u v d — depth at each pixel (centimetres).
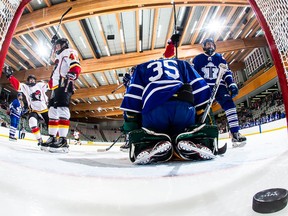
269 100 1360
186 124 150
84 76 1462
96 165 141
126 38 1088
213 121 235
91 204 63
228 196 64
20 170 100
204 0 842
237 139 253
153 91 142
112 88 1633
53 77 262
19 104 445
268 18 124
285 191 54
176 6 841
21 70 1340
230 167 103
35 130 383
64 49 265
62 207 60
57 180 88
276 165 90
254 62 1508
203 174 94
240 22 1138
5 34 144
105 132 2802
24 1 153
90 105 2036
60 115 247
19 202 60
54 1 838
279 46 117
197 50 1174
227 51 1241
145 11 909
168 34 1052
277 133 405
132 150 146
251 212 52
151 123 147
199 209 59
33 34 975
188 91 147
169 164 136
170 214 57
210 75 270
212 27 1069
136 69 156
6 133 554
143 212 59
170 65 153
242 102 1772
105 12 831
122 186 82
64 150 251
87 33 1005
